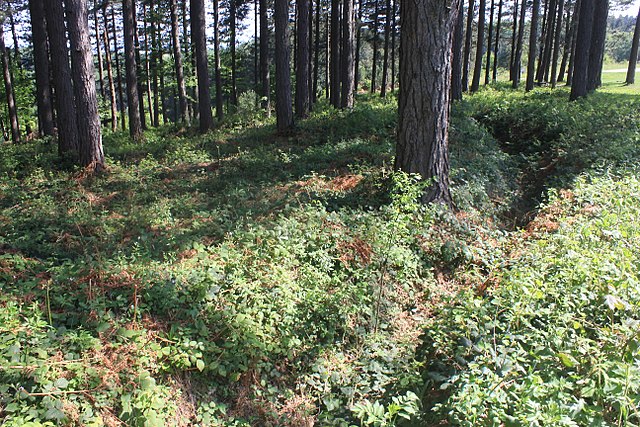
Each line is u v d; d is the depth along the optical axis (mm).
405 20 7613
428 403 4293
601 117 13625
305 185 9445
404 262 6207
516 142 13508
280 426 4340
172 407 3971
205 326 4641
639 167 9016
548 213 7930
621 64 62281
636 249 5242
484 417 3238
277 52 15344
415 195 6605
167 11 31531
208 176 11109
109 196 9773
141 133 23375
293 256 5969
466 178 9328
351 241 6469
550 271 5109
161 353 4168
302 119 18141
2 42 27562
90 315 4434
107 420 3609
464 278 6512
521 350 3785
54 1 13297
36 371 3592
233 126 22250
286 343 4867
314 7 40625
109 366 3932
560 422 2836
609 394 3162
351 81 19859
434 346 4887
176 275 5227
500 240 7164
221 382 4465
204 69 20922
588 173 9164
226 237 6508
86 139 11992
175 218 8062
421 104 7605
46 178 11453
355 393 4680
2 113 33969
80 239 6984
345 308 5344
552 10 32781
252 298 5051
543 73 34906
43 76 20703
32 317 4320
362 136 13766
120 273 5160
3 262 5512
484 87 32125
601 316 4320
